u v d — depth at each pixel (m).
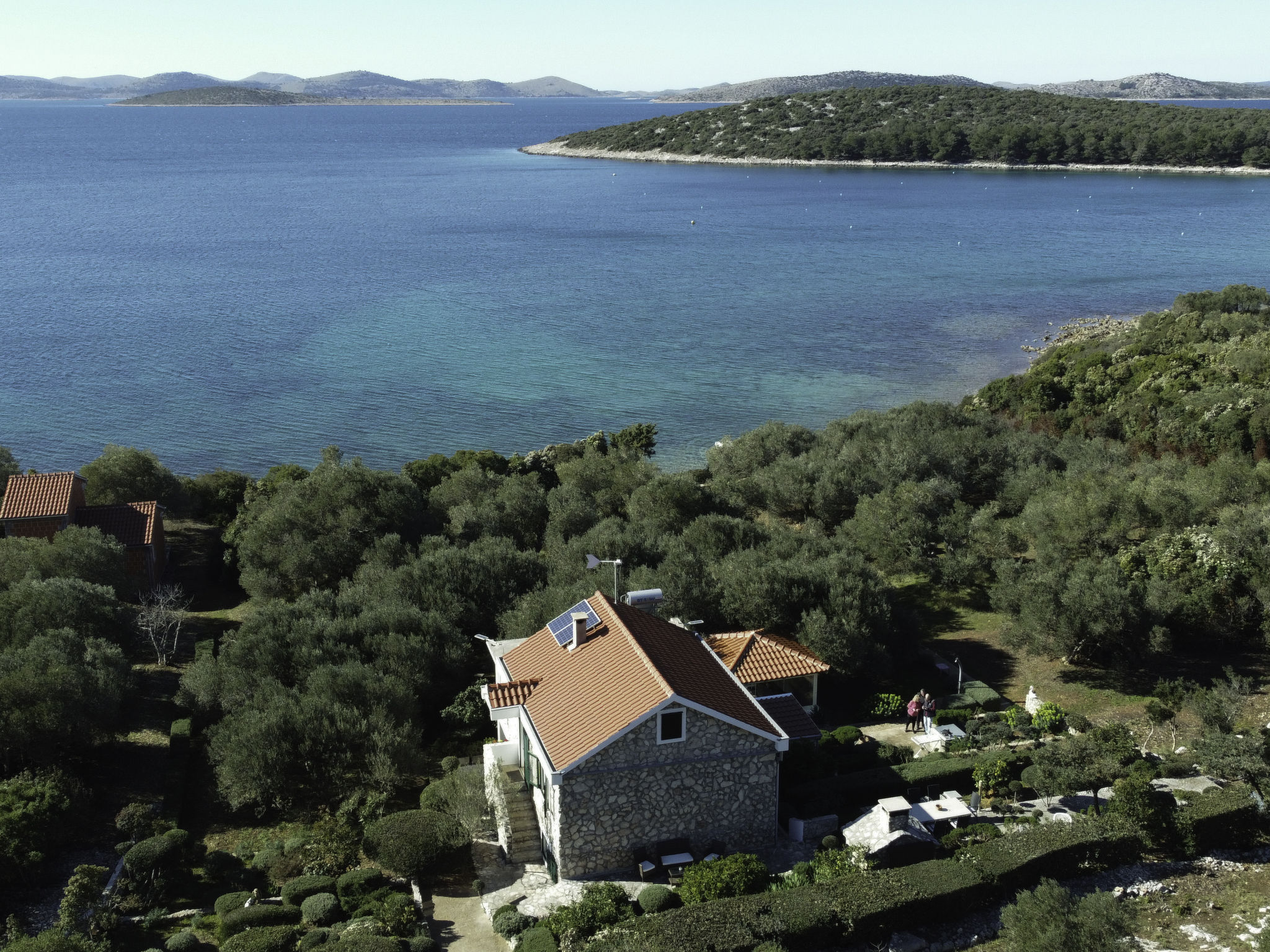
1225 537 48.06
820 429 100.19
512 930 26.52
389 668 40.25
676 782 29.30
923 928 26.44
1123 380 94.06
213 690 39.66
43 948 23.56
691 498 62.09
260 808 33.66
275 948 25.22
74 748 35.69
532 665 33.91
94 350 128.38
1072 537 52.16
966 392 111.62
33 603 42.75
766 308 157.12
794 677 39.31
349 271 188.62
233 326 143.00
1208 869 29.08
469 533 60.00
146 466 68.44
